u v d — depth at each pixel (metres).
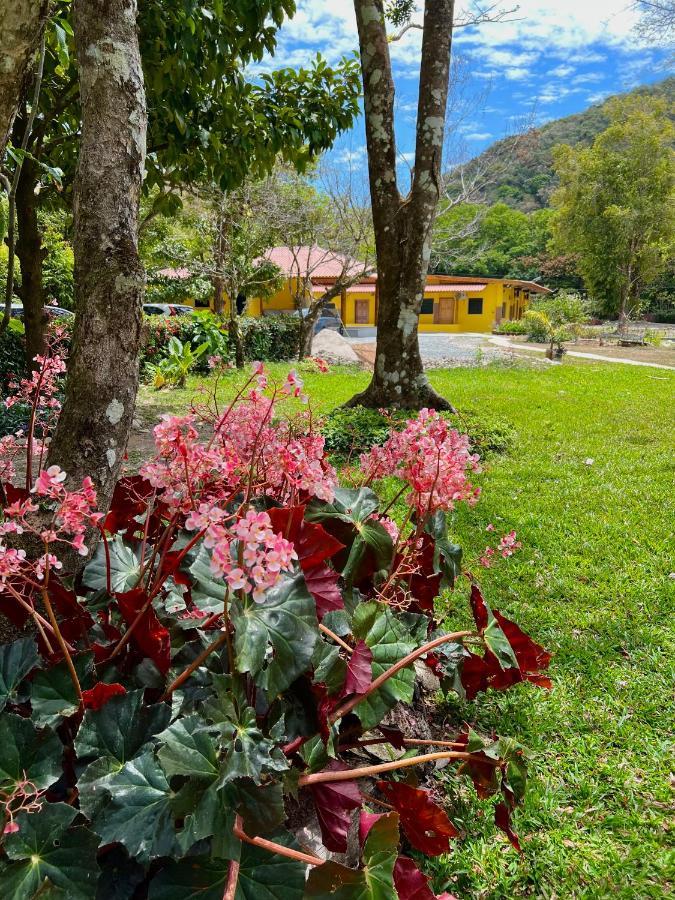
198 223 14.84
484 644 1.69
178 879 1.06
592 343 25.61
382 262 7.45
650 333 26.23
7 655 1.20
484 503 4.60
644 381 12.05
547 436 7.06
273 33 4.51
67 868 0.96
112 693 1.14
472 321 33.69
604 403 9.27
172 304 20.41
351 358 17.75
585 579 3.44
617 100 33.56
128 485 1.66
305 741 1.30
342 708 1.38
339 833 1.26
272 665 1.16
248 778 1.06
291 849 1.13
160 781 1.08
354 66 5.73
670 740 2.20
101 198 1.59
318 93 5.73
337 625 1.58
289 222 15.79
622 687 2.50
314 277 24.28
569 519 4.33
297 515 1.35
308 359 1.58
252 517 1.01
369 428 6.39
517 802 1.58
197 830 0.97
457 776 2.01
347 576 1.68
